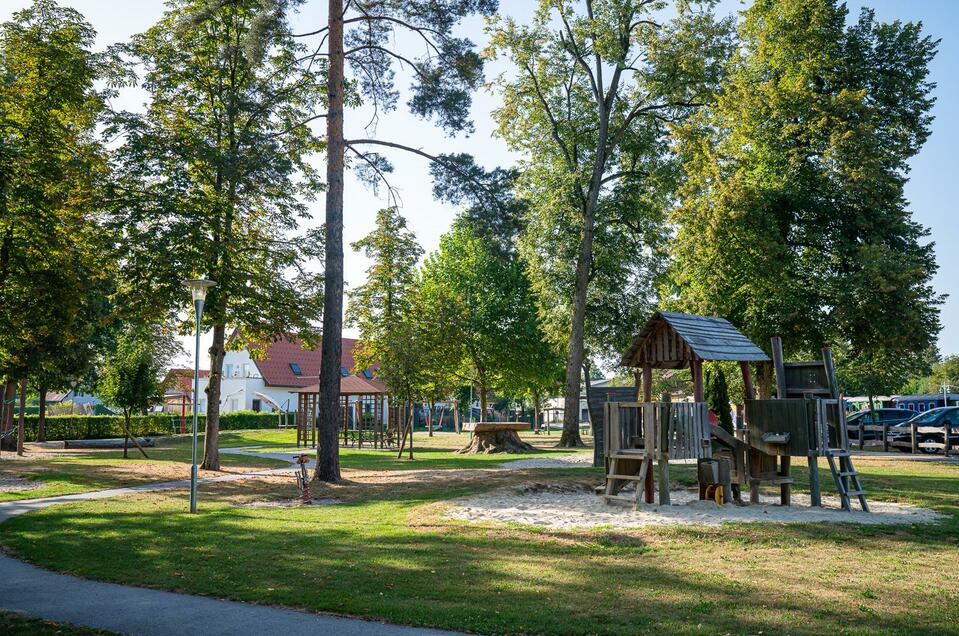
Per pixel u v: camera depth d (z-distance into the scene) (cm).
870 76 2778
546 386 5078
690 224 2925
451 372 3969
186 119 2247
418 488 1681
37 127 2211
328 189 1956
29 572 843
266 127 2350
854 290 2520
